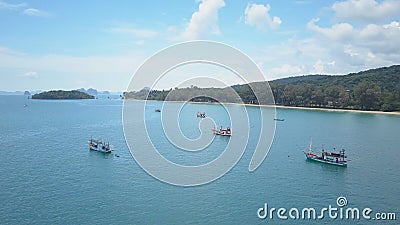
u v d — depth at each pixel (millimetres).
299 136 133875
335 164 85500
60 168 79250
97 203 56938
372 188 68062
